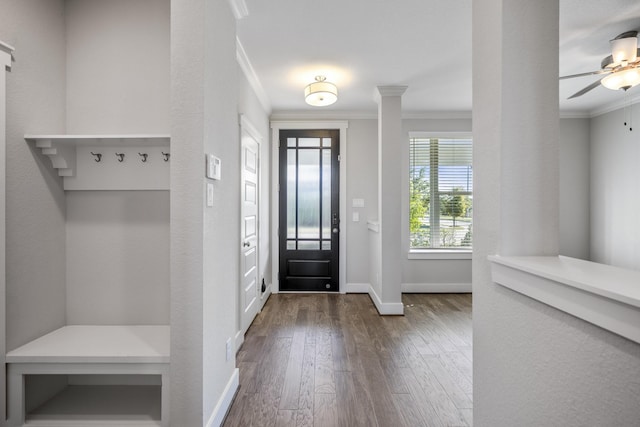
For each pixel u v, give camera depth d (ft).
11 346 5.13
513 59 3.34
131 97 6.22
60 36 6.08
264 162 13.08
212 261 5.19
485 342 3.76
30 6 5.42
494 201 3.50
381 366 7.64
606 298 2.08
